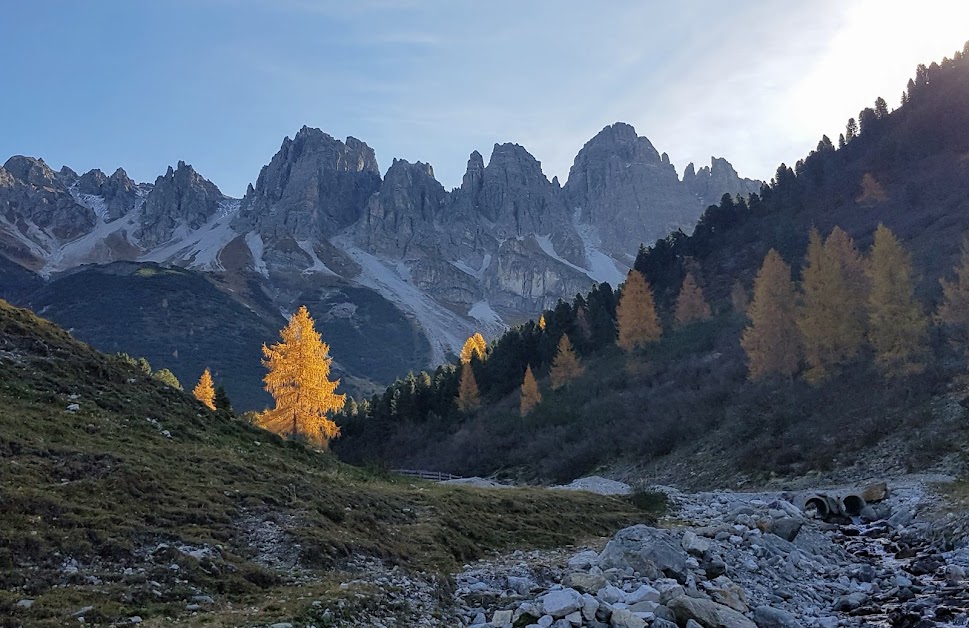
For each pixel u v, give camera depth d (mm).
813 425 48594
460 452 81250
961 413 40094
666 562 18141
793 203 121688
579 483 49344
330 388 56125
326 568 16703
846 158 133000
